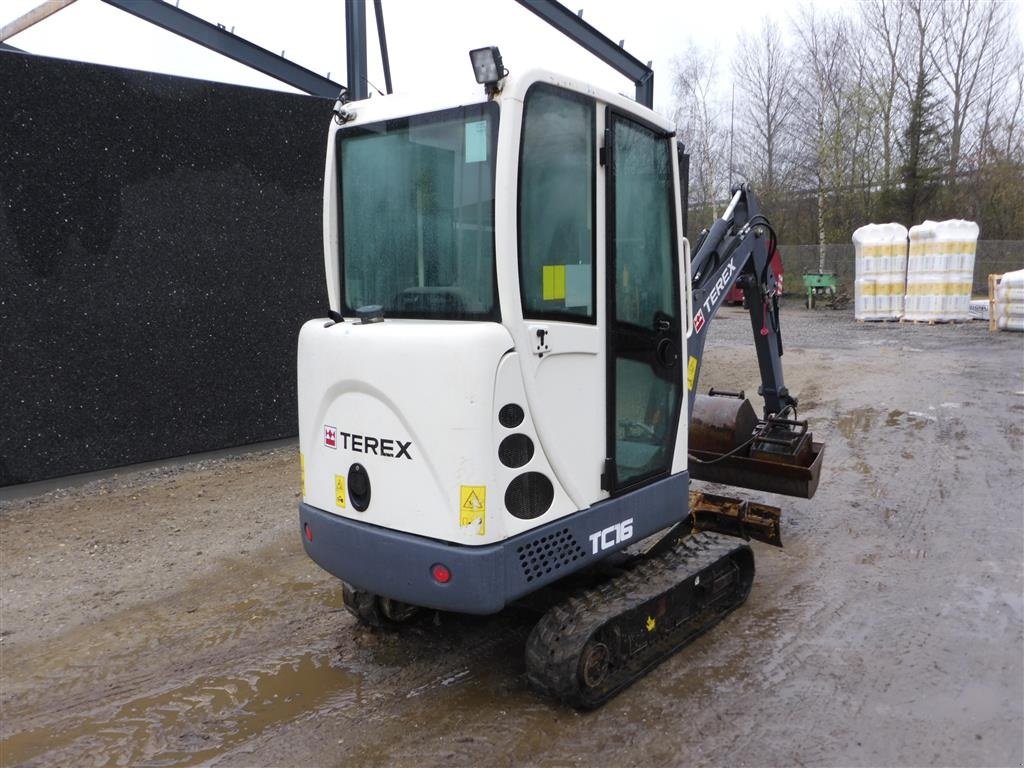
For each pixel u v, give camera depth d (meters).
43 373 6.20
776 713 3.28
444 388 2.84
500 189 2.84
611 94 3.28
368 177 3.36
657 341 3.70
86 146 6.23
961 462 6.98
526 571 3.01
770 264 5.52
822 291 24.77
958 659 3.70
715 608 4.14
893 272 18.58
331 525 3.29
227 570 4.84
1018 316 15.76
